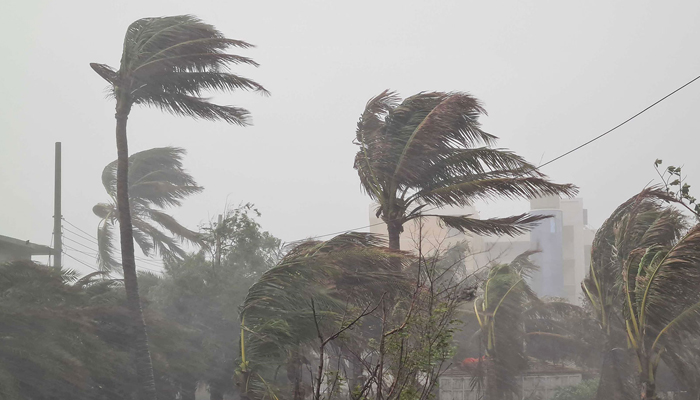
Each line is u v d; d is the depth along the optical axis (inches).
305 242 601.6
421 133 643.5
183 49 638.5
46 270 591.8
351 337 499.5
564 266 2790.4
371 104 709.9
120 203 645.3
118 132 655.1
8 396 478.0
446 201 659.4
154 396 609.3
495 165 645.3
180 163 1055.0
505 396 968.9
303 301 532.1
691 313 637.3
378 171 663.8
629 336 679.7
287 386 565.9
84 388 523.5
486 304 981.2
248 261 926.4
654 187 745.0
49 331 538.0
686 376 747.4
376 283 548.1
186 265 892.6
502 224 650.8
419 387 356.8
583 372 1139.3
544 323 1175.0
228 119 689.0
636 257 697.6
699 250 611.8
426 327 345.7
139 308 628.1
